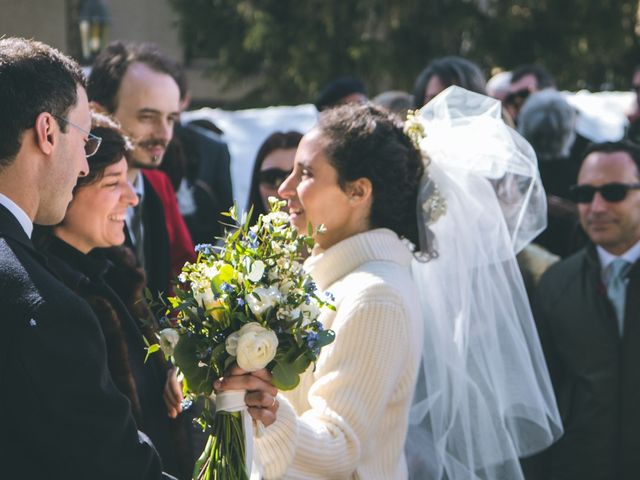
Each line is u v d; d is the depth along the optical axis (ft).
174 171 17.97
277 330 9.15
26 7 34.17
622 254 15.38
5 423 7.79
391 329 10.27
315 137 11.12
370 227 11.23
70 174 8.63
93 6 33.63
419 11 54.54
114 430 8.07
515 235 12.69
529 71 25.67
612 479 14.82
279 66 57.52
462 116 12.41
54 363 7.74
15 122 8.21
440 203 11.48
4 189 8.35
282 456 9.60
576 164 20.51
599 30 56.03
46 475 7.93
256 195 16.89
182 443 11.47
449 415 12.23
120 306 11.07
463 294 11.97
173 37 60.29
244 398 9.30
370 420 10.13
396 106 21.21
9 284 7.81
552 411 12.89
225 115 27.43
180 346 9.16
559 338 15.35
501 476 12.36
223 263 9.30
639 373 14.79
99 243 11.27
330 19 53.62
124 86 14.90
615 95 29.40
